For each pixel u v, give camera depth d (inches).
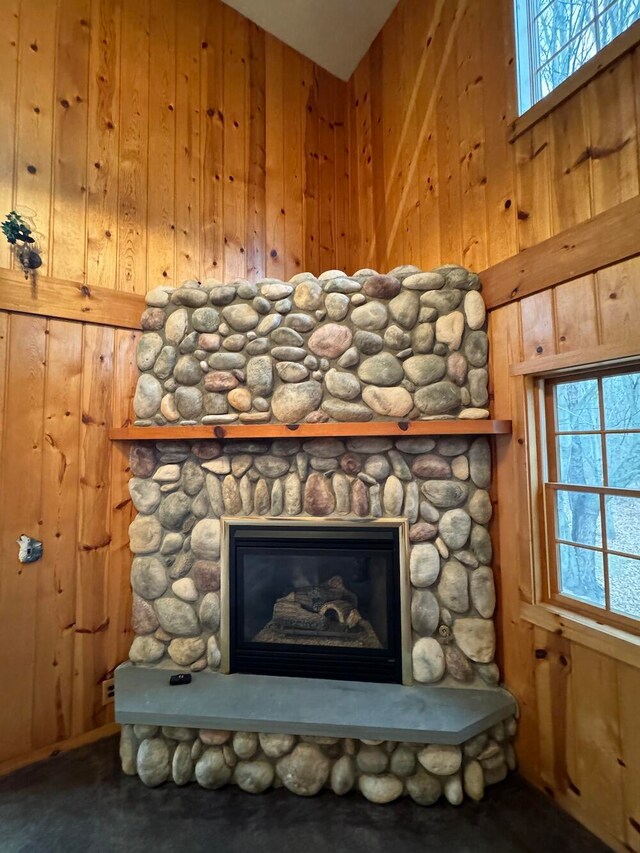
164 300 89.4
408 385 78.0
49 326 82.0
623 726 56.9
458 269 79.3
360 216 128.1
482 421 71.2
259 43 116.0
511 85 75.4
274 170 117.1
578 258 62.1
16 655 76.9
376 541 78.5
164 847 59.4
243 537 82.9
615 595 61.5
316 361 80.8
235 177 109.5
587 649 61.6
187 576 84.9
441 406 76.4
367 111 124.8
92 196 87.7
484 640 74.6
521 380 71.7
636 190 55.4
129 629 88.0
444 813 64.4
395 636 77.1
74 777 73.0
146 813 65.3
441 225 93.0
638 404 59.3
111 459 87.5
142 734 72.4
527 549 70.6
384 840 60.0
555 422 71.0
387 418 77.7
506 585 74.4
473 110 84.4
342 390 79.1
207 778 69.3
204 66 105.7
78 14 87.9
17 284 78.2
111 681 85.7
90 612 84.1
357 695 73.2
